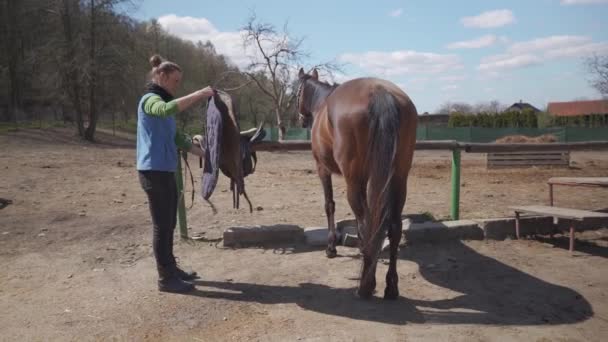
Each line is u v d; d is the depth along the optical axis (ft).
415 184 36.52
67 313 12.28
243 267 15.85
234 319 11.92
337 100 12.99
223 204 26.08
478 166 53.72
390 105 11.71
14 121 118.62
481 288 14.01
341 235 18.30
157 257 13.61
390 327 11.37
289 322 11.70
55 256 17.01
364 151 12.07
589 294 13.56
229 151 14.52
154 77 13.57
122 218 22.24
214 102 14.01
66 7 94.32
